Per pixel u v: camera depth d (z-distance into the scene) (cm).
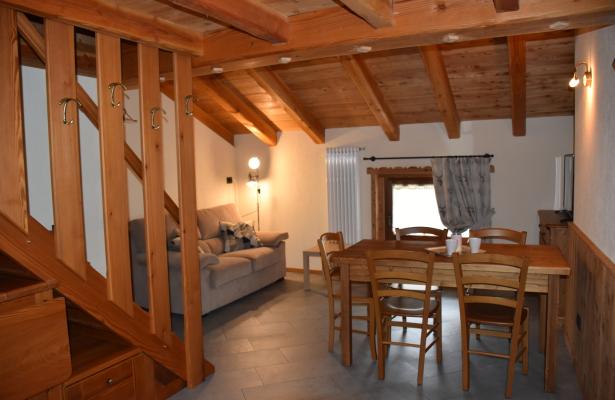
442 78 497
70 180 265
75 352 308
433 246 417
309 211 709
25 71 353
